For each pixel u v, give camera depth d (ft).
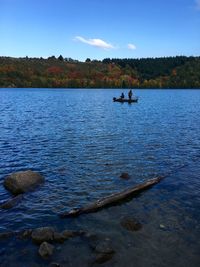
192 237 35.50
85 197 47.91
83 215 41.06
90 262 30.37
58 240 34.09
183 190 51.16
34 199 46.70
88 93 536.42
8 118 152.05
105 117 158.92
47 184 53.72
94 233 36.04
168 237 35.42
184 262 30.78
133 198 47.26
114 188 52.03
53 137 99.04
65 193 49.47
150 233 36.27
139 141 93.15
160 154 76.89
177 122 140.87
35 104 260.83
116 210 42.73
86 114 175.01
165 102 299.79
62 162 68.54
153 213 41.88
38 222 39.17
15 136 100.53
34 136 100.78
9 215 41.16
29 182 51.47
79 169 63.16
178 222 39.24
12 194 48.98
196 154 77.71
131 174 59.98
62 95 443.73
